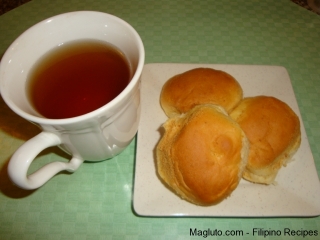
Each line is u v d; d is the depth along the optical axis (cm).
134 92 14
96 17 17
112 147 17
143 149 21
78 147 15
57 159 21
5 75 14
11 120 23
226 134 17
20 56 15
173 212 18
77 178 20
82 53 18
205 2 32
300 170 20
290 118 20
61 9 31
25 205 19
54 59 17
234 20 30
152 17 30
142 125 22
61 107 16
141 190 19
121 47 16
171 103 21
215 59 27
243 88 24
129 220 19
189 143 17
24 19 30
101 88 17
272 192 19
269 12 31
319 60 27
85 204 19
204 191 17
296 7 31
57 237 18
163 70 24
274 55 27
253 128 19
